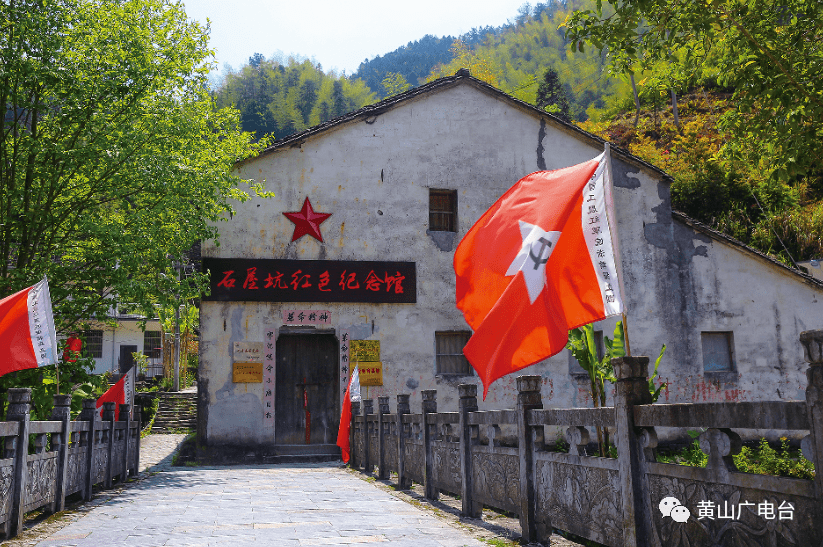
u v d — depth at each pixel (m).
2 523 5.76
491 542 5.61
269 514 7.09
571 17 9.09
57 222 11.35
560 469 5.27
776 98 8.62
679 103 48.72
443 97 16.19
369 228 15.25
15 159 11.09
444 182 15.86
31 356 7.14
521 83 57.47
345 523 6.53
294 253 14.74
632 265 16.39
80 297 11.62
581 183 5.80
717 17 8.55
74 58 10.82
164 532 6.07
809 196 30.19
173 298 12.04
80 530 6.23
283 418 14.53
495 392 15.17
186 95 12.28
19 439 6.10
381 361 14.78
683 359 16.22
